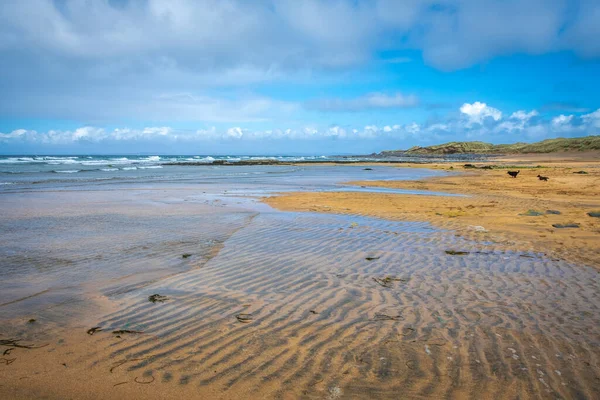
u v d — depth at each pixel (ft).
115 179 93.25
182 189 67.82
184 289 17.90
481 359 11.92
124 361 11.51
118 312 15.21
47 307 15.58
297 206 45.83
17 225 32.91
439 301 16.72
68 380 10.48
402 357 12.00
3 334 13.19
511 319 14.88
